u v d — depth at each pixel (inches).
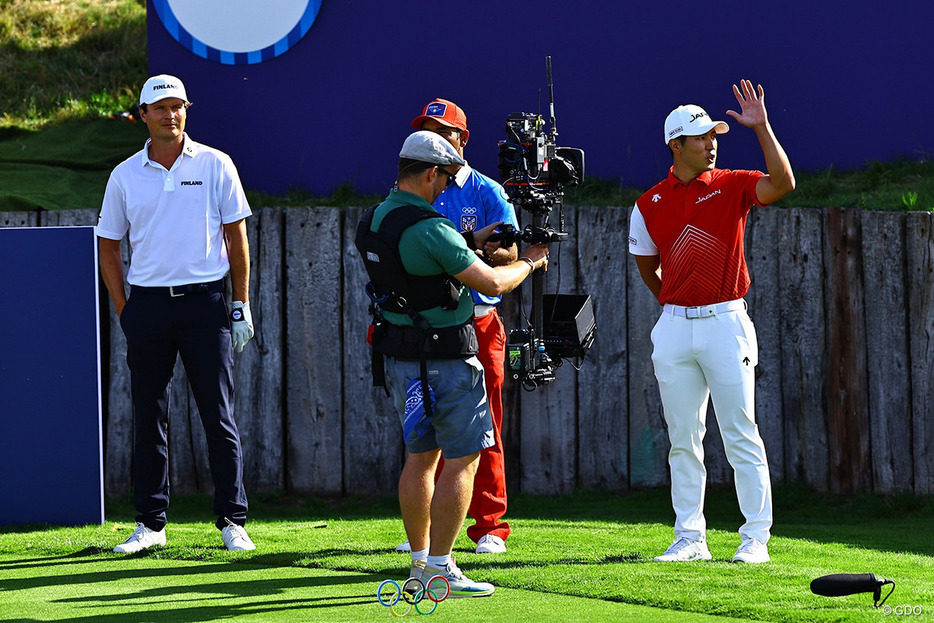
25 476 868.0
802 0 1178.6
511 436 1035.9
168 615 536.1
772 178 661.9
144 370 755.4
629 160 1198.9
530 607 550.0
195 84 1224.2
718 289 682.8
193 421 1036.5
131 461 1037.2
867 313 1003.9
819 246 1011.3
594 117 1198.3
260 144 1224.2
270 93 1217.4
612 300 1028.5
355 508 1008.9
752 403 690.2
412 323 578.2
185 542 765.3
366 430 1034.7
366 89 1208.2
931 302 991.6
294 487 1037.2
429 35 1199.6
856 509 976.3
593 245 1027.3
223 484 753.6
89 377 864.3
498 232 650.2
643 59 1189.7
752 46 1184.8
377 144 1211.9
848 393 1005.2
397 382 591.8
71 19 1743.4
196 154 756.6
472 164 1211.2
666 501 1007.0
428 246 566.3
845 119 1190.3
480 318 738.2
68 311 861.8
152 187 749.9
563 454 1030.4
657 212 701.9
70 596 587.8
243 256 778.8
